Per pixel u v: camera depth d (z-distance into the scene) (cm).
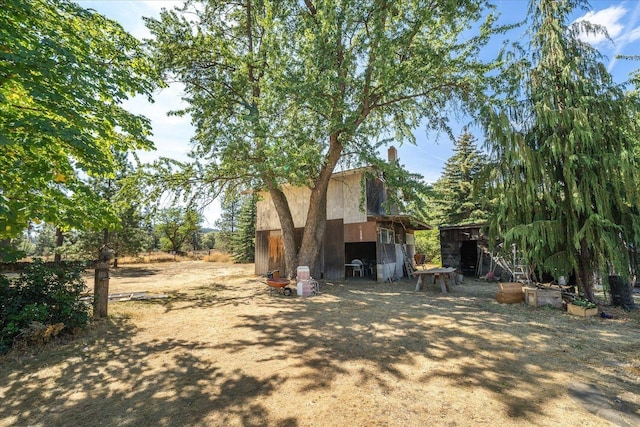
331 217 1502
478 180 859
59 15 475
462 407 301
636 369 390
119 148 564
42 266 546
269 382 361
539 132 781
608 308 743
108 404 316
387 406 305
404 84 1075
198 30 1154
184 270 2102
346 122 1043
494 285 1257
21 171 427
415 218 1329
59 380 373
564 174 709
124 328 601
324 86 1000
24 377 382
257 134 977
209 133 1174
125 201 1094
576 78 741
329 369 397
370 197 1458
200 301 895
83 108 439
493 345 485
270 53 1034
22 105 438
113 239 2052
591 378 364
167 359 439
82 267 609
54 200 485
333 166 1230
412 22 1085
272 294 1009
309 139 1095
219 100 1196
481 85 1051
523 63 828
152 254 3503
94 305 667
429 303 840
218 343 509
